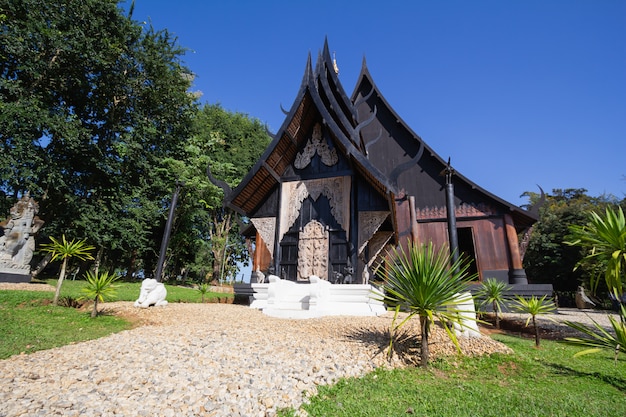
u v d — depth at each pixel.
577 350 6.00
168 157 23.48
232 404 3.17
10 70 17.44
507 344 6.13
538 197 36.56
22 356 4.87
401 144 18.28
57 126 16.16
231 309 9.62
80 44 17.41
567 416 3.22
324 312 8.30
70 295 9.91
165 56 23.02
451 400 3.50
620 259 4.18
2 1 15.96
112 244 19.31
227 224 28.64
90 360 4.48
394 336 5.89
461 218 15.64
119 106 22.00
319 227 10.88
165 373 3.92
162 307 9.25
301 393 3.51
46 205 18.45
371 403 3.36
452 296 4.81
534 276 28.97
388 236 11.37
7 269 13.29
